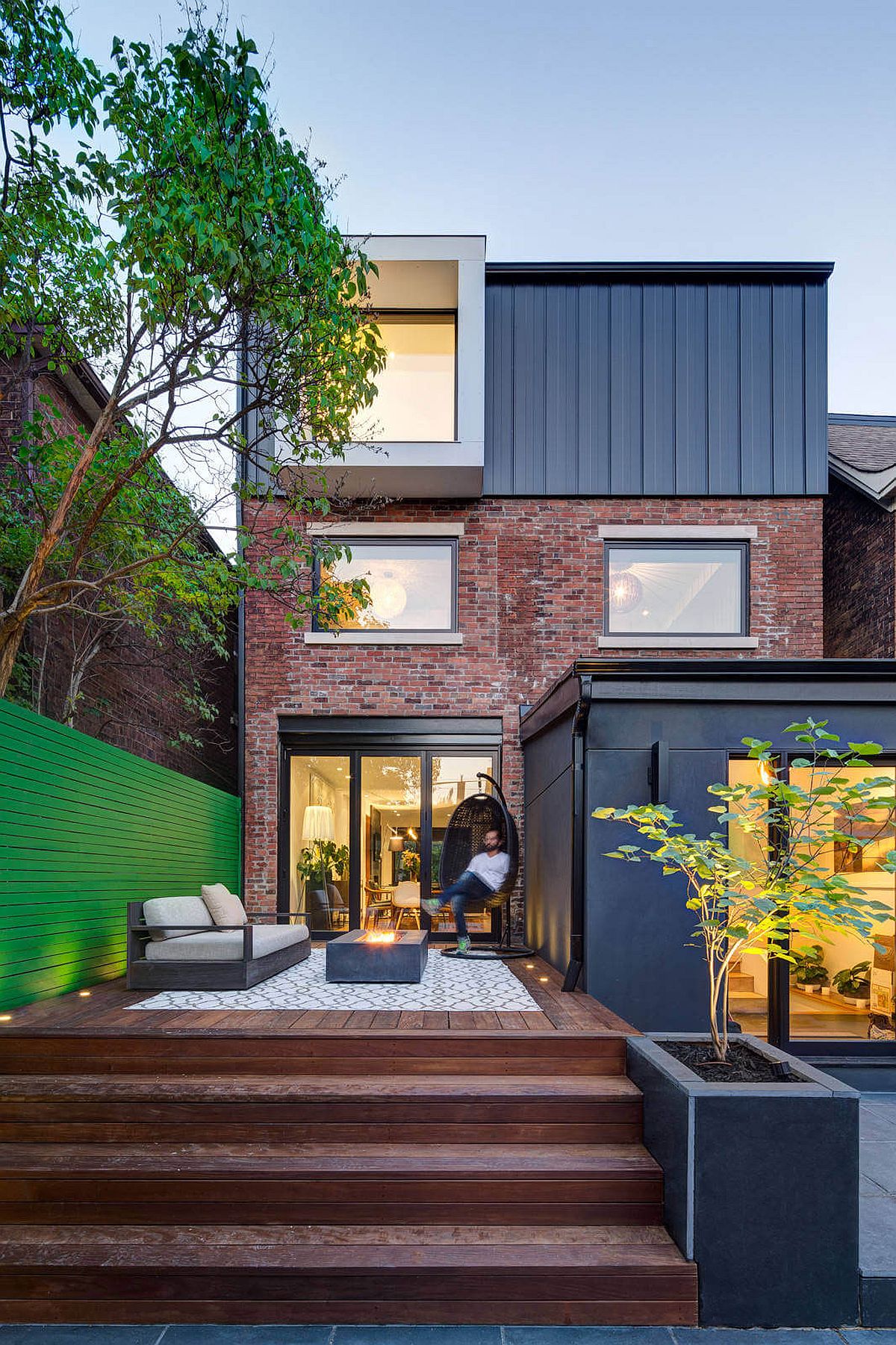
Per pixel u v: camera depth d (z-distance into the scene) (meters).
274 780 8.73
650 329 8.95
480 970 6.66
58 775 5.45
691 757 5.88
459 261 8.41
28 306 5.58
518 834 8.41
